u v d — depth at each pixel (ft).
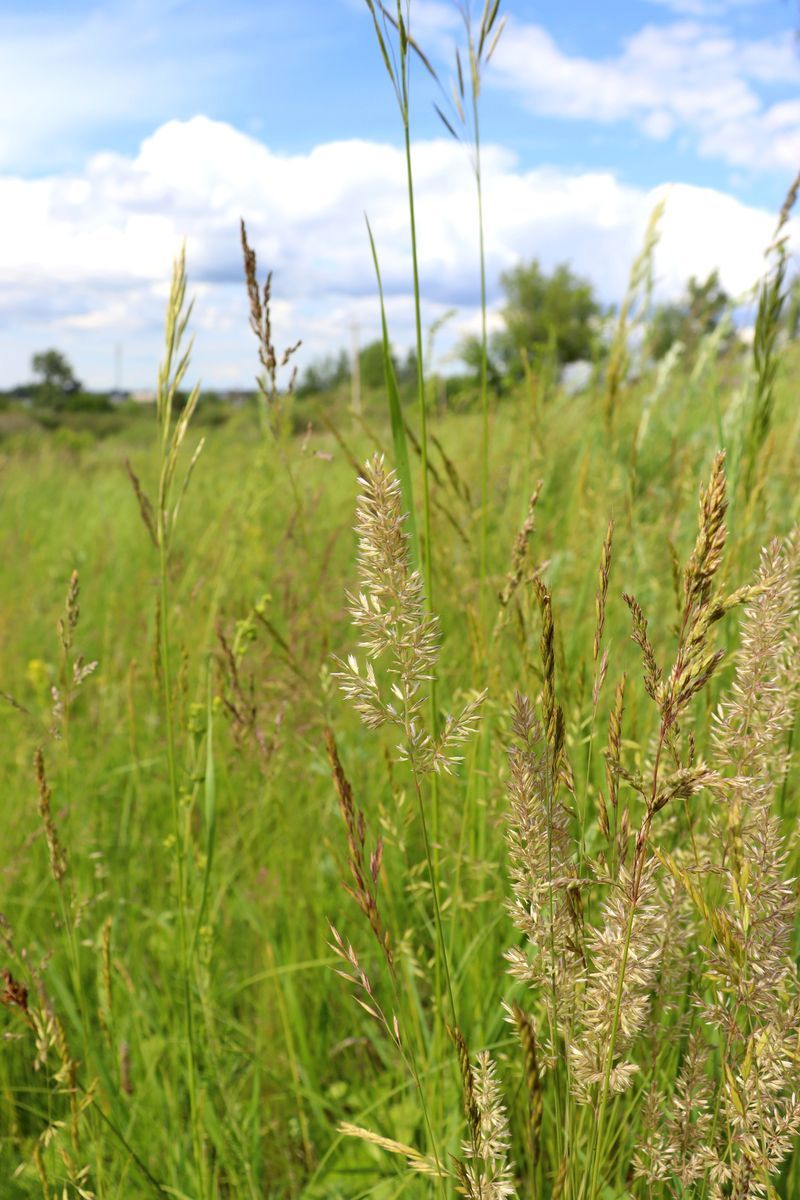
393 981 3.18
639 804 4.60
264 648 8.14
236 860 8.16
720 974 2.96
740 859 3.24
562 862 3.00
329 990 7.35
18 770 10.34
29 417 142.72
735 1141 3.13
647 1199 3.81
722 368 10.76
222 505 16.39
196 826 6.67
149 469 27.14
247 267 5.40
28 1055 6.81
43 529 24.81
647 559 8.81
